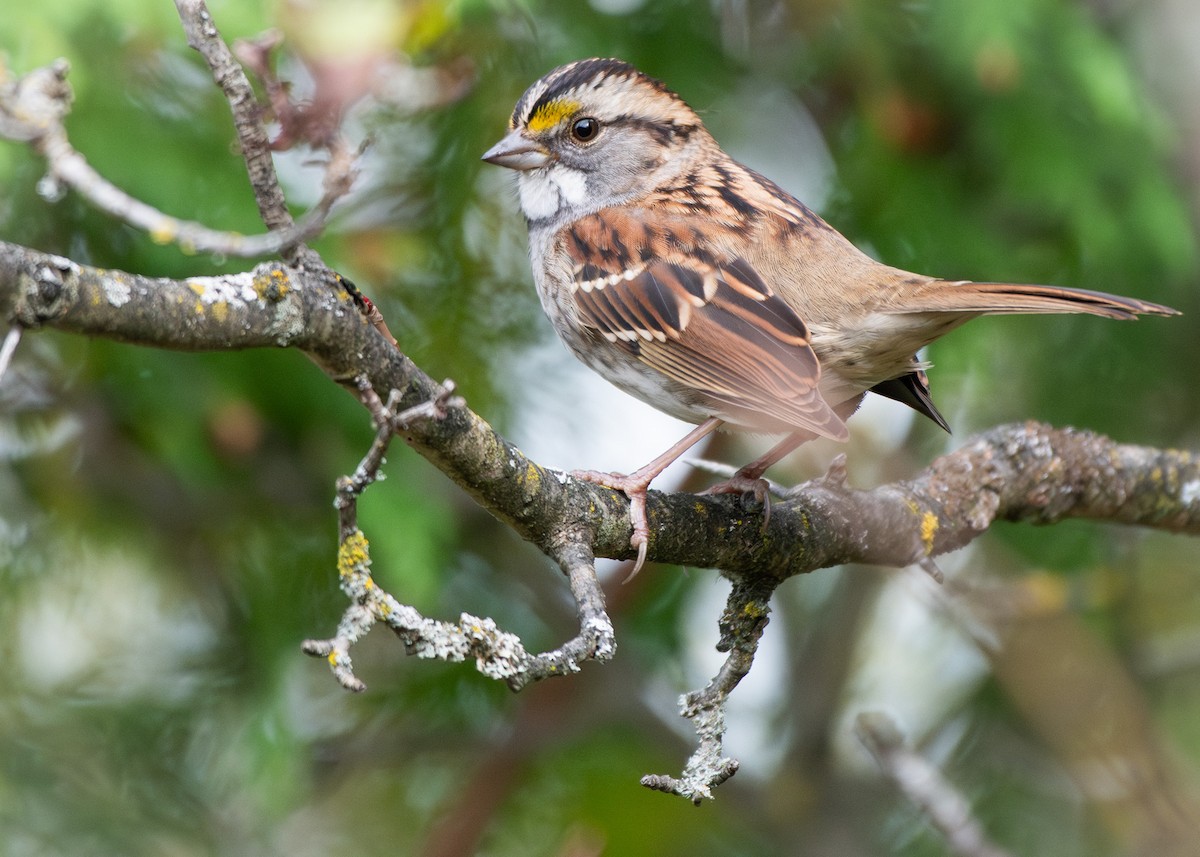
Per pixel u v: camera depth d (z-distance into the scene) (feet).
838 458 23.53
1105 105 30.96
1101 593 33.94
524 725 34.32
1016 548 35.24
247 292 16.47
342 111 16.66
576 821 34.19
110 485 31.73
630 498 20.99
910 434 37.50
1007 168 32.17
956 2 30.81
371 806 36.11
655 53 34.04
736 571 22.29
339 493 15.70
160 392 28.94
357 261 30.01
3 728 32.17
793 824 36.55
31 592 32.19
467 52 29.60
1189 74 33.91
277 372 29.58
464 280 32.30
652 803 34.42
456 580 34.73
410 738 35.42
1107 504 27.27
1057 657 31.94
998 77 30.76
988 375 34.50
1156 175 32.45
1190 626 38.52
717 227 26.89
